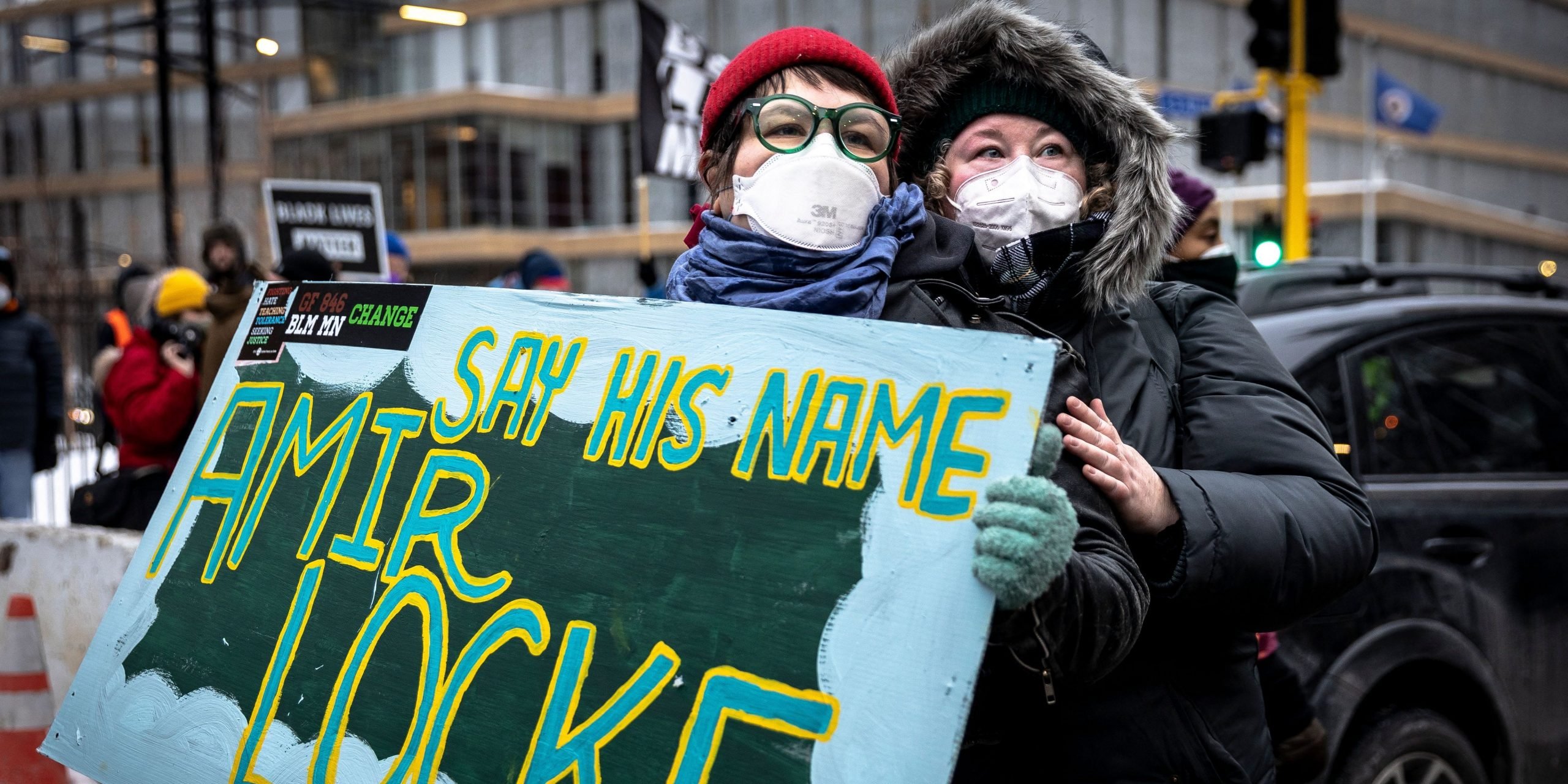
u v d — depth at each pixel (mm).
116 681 2008
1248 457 1749
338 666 1731
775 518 1447
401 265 7238
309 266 4711
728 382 1549
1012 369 1359
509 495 1672
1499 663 3307
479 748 1548
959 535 1324
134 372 4652
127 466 4676
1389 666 3123
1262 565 1592
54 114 43938
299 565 1861
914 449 1386
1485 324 3689
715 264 1759
